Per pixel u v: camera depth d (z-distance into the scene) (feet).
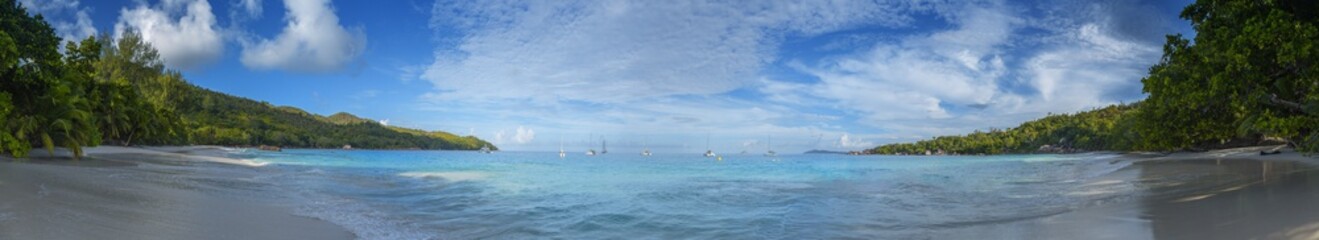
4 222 20.74
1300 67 51.13
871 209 38.81
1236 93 55.16
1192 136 132.98
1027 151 469.98
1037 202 40.45
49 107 97.50
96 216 24.34
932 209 38.40
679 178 83.30
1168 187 45.73
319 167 110.22
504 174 91.61
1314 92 53.88
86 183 39.63
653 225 32.19
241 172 77.20
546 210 39.19
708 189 59.26
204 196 38.24
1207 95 57.57
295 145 428.15
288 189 51.42
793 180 77.87
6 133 77.56
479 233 29.22
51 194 30.09
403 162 162.30
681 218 34.96
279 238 24.23
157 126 222.48
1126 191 44.98
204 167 86.69
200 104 370.32
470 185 64.49
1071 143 427.74
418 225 31.71
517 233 29.40
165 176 57.88
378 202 43.91
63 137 100.58
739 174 98.68
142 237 20.86
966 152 534.37
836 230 29.12
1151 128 141.79
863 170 120.16
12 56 76.54
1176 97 62.34
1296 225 19.75
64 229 20.62
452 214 36.88
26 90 93.30
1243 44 50.70
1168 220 25.09
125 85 194.18
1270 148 142.00
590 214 36.94
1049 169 106.32
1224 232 20.48
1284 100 58.54
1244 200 29.32
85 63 134.00
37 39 89.10
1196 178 53.26
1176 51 61.26
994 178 79.05
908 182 71.41
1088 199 40.29
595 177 85.10
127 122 189.98
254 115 458.91
